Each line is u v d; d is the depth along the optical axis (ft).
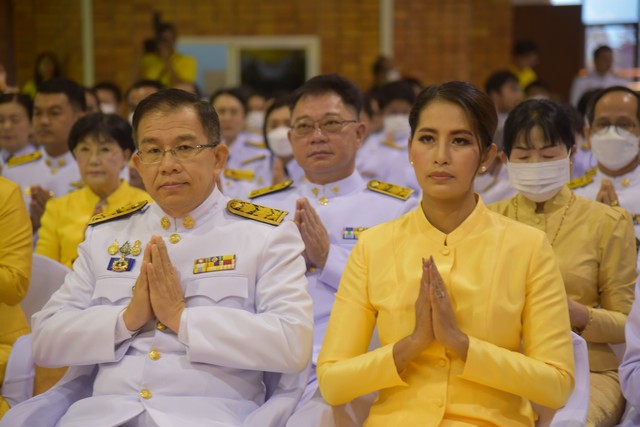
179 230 9.71
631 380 9.43
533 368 7.96
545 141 11.08
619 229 11.30
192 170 9.40
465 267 8.49
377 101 25.79
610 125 13.43
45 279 12.29
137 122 9.49
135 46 39.19
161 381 9.02
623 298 11.11
